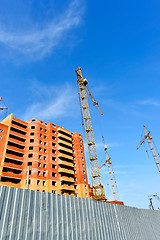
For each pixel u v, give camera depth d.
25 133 61.12
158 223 23.27
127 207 18.75
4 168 49.53
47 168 56.72
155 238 20.00
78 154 71.31
